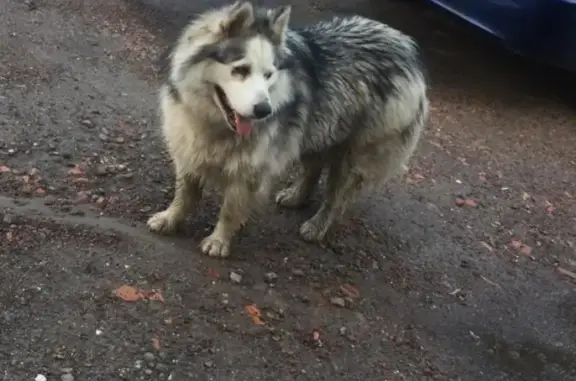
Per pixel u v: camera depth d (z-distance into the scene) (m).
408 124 3.65
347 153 3.64
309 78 3.38
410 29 5.67
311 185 3.79
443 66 5.31
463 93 5.05
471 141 4.63
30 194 3.46
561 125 4.97
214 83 3.17
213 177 3.39
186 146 3.32
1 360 2.90
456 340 3.44
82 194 3.52
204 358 3.06
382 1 5.95
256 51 3.12
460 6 4.96
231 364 3.07
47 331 3.00
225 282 3.32
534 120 4.95
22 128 3.77
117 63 4.42
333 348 3.23
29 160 3.62
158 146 3.89
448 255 3.82
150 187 3.66
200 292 3.25
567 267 3.95
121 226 3.42
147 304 3.15
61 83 4.12
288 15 3.20
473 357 3.39
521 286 3.78
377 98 3.54
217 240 3.42
